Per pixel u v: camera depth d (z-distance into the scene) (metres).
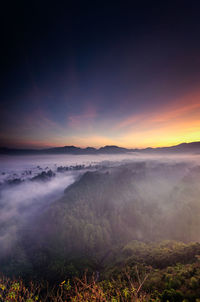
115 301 7.20
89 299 6.84
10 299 6.19
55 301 6.49
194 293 13.16
